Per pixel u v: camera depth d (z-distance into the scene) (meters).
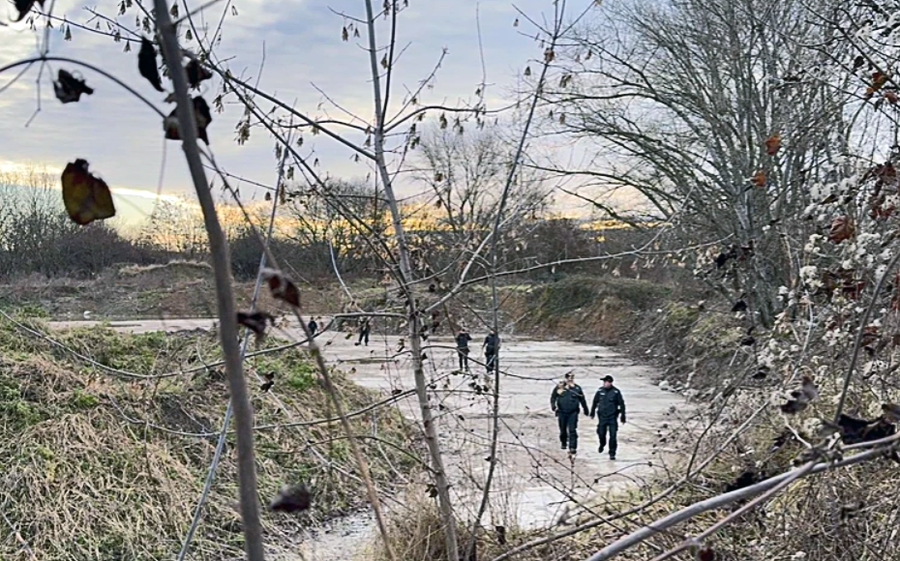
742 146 14.21
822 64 6.50
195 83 1.14
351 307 4.20
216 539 8.62
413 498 5.97
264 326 1.10
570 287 31.56
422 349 4.27
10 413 9.73
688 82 16.16
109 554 8.07
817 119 7.65
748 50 13.98
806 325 5.80
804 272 5.21
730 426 6.07
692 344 18.77
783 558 4.88
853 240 5.25
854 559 4.70
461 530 5.80
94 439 9.57
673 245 11.69
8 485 8.50
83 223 1.09
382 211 4.43
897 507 4.73
